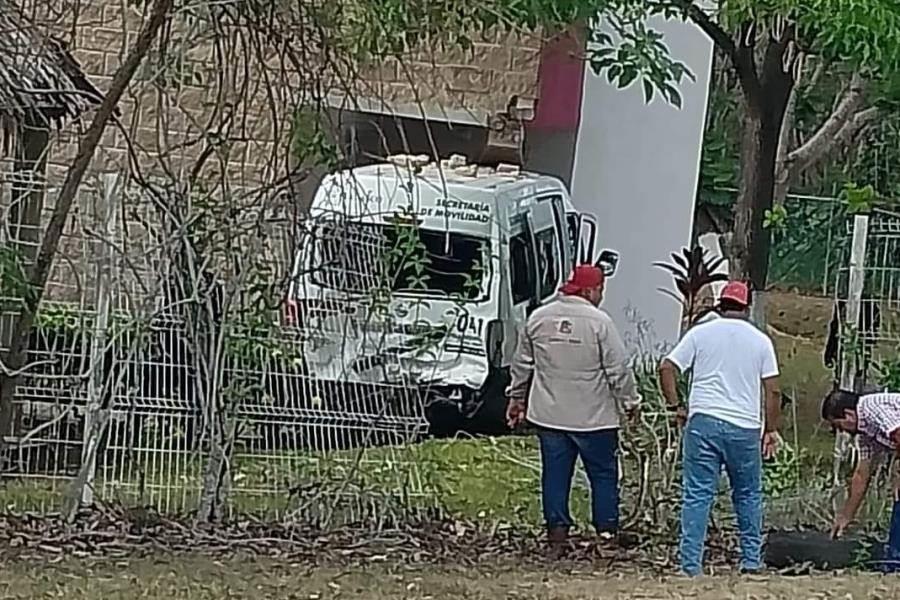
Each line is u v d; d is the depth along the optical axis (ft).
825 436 68.03
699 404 50.80
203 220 54.60
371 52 52.60
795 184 109.70
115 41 60.44
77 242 54.24
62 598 42.37
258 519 55.93
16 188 53.52
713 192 128.67
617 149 103.19
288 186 54.60
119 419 55.11
